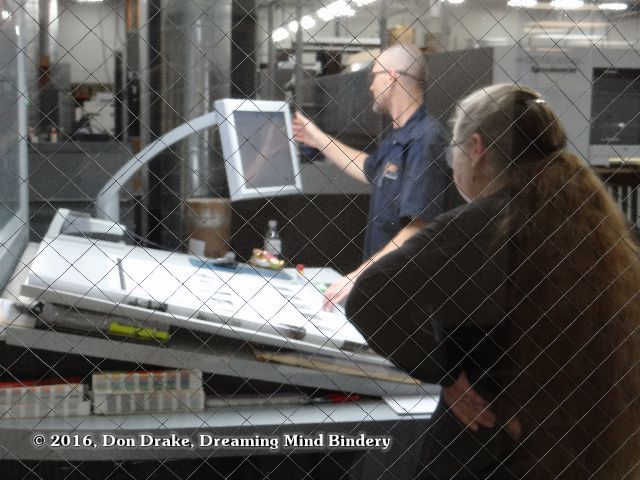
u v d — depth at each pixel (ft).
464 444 5.05
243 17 5.16
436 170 5.02
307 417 4.93
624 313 5.02
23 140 5.21
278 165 5.27
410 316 5.00
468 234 4.98
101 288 4.76
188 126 5.36
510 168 4.97
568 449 5.07
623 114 5.32
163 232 5.53
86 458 4.71
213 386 5.15
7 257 5.36
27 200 5.64
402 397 5.12
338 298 5.11
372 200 5.17
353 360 4.98
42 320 4.69
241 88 5.22
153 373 4.88
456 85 5.09
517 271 4.99
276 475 4.99
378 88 5.05
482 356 5.03
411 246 4.98
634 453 5.14
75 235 5.33
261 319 4.82
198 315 4.78
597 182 5.01
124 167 5.40
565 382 5.01
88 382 4.99
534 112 4.96
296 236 5.37
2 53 5.02
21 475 4.94
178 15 5.18
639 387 5.09
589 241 4.98
